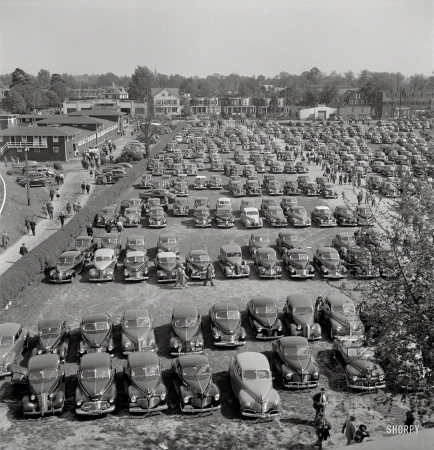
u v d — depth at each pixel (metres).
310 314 29.34
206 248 46.38
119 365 26.33
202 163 86.62
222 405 22.81
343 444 19.94
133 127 158.50
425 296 16.81
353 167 80.75
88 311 33.25
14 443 19.98
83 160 89.75
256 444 19.97
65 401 23.11
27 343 28.31
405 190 18.91
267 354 27.53
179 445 19.89
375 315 17.72
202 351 27.31
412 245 17.66
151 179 73.00
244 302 34.53
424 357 16.31
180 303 34.47
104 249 40.78
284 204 58.09
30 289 37.03
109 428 21.05
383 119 188.88
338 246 44.53
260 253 40.12
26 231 52.97
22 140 94.12
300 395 23.61
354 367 23.92
